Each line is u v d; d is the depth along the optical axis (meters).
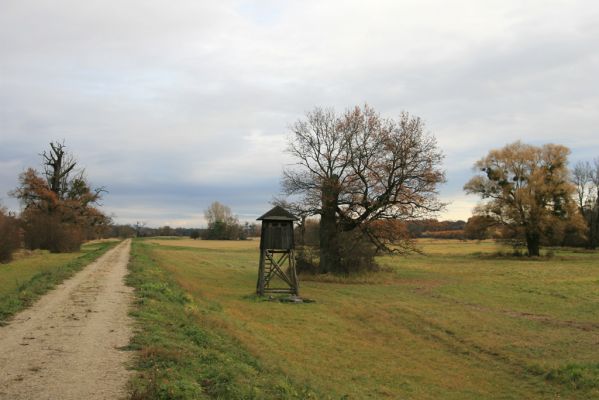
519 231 77.06
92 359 10.99
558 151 75.50
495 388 16.19
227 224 168.75
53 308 18.11
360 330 24.53
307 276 45.97
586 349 20.02
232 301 31.11
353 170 45.38
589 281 42.62
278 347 18.67
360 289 39.25
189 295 25.14
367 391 14.83
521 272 53.19
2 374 9.83
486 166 79.38
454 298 34.12
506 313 28.25
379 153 45.03
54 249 71.00
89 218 85.25
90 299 20.44
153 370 10.00
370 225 45.28
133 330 14.21
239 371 11.37
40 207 75.88
